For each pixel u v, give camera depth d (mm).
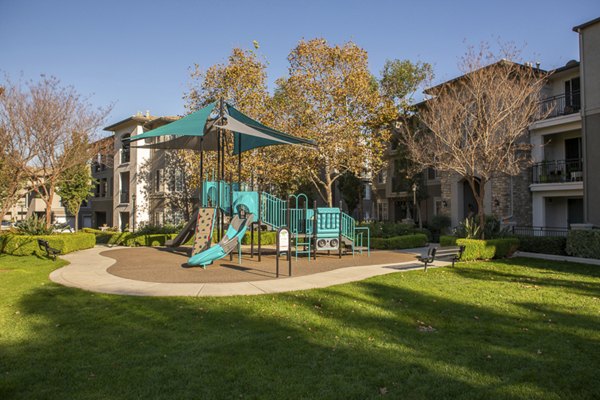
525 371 4703
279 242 10859
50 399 4012
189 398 4039
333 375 4566
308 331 6113
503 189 21609
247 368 4750
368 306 7625
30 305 7629
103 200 41031
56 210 49188
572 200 21516
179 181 31312
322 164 23328
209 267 12531
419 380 4461
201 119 15102
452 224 24609
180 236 16203
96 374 4578
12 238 16281
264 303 7797
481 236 15930
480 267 12742
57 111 17906
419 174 26938
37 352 5227
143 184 33281
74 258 14836
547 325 6477
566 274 11352
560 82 21625
